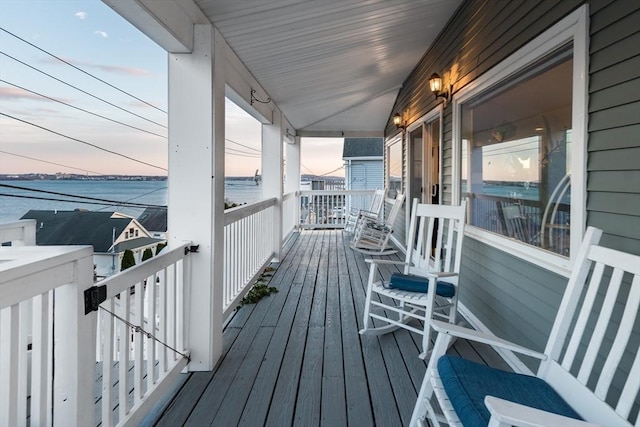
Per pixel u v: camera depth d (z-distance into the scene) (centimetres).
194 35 253
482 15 331
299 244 774
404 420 207
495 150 320
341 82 568
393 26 400
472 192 371
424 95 546
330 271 548
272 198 602
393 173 852
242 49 342
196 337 259
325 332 327
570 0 208
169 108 256
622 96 172
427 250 346
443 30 445
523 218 272
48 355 132
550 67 239
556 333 163
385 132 945
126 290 177
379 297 424
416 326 343
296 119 786
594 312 193
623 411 122
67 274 134
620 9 172
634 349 167
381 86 682
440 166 454
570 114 219
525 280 260
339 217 1000
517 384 154
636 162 165
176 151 256
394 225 811
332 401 225
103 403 162
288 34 334
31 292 118
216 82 262
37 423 128
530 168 263
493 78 308
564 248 223
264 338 314
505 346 163
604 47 182
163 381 215
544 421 99
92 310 146
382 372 258
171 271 236
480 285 341
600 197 187
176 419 208
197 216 258
